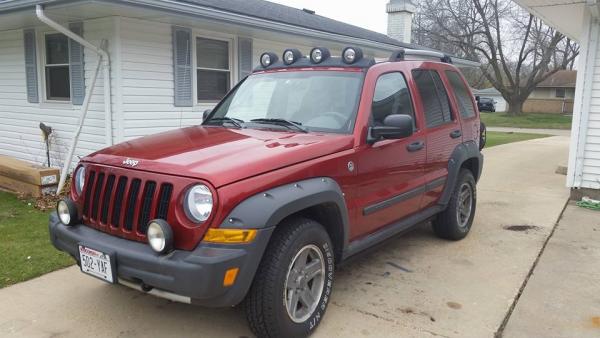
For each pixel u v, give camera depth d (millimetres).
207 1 9070
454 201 5418
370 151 3939
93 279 4406
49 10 7531
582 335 3529
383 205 4191
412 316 3775
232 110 4562
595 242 5648
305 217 3539
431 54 5477
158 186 3055
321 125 3982
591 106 7527
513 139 21438
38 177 7316
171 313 3799
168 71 8953
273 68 4777
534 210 7156
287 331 3260
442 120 5145
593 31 7348
